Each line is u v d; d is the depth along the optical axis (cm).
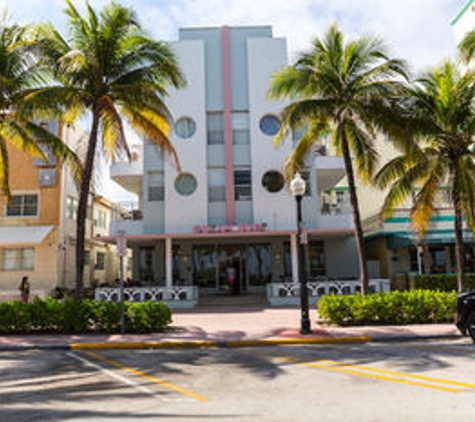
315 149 2178
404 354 857
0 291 2144
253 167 2138
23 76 1334
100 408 530
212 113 2209
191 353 953
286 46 2214
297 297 1948
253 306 1944
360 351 916
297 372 722
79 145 1427
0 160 1477
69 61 1149
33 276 2177
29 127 1327
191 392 605
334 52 1347
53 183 2244
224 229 1970
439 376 663
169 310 1266
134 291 1928
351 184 1357
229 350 985
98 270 2791
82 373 747
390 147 2595
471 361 773
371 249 2544
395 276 2194
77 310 1220
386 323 1259
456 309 1002
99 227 2834
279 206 2116
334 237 2241
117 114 1263
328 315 1265
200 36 2269
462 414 473
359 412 488
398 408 501
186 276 2259
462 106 1330
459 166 1330
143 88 1259
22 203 2244
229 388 625
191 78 2195
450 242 2080
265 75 2197
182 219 2089
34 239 2102
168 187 2114
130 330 1220
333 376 683
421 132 1303
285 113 1369
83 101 1326
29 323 1223
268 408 515
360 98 1311
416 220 1419
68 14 1267
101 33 1266
